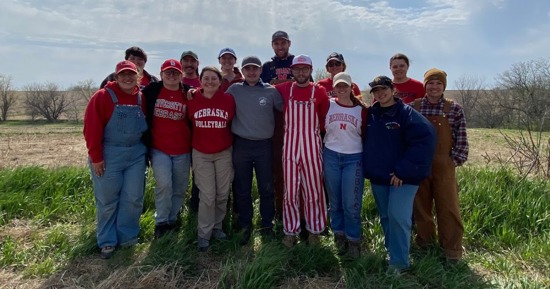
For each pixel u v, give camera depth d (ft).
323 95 13.51
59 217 16.05
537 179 20.93
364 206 16.94
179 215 16.17
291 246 13.69
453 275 12.25
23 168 19.72
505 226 15.47
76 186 18.66
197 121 13.43
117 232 13.58
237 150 13.99
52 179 18.45
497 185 19.17
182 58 16.60
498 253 14.29
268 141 14.17
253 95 13.82
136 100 13.05
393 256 12.41
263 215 14.83
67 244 13.51
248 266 11.49
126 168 13.30
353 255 13.20
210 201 13.70
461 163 13.07
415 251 13.79
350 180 12.94
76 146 48.52
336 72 16.40
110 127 12.70
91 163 12.84
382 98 11.93
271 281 11.28
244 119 13.78
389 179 11.99
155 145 13.75
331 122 13.12
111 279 11.31
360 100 13.48
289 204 13.76
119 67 12.45
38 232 14.60
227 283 11.48
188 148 14.08
